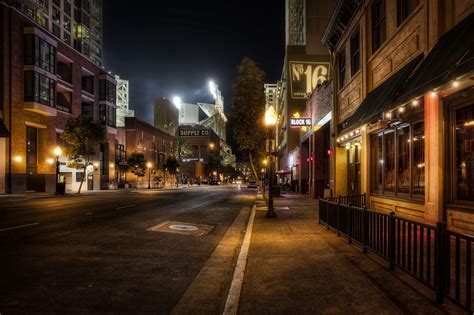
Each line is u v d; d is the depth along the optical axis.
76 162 42.03
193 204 25.27
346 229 9.98
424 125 11.59
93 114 57.69
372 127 14.93
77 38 84.19
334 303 5.01
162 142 97.81
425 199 11.01
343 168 23.30
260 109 20.53
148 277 6.89
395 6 14.32
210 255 9.06
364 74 17.52
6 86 38.53
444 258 4.82
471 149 9.38
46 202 26.39
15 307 5.13
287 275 6.51
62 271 7.11
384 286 5.70
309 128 35.16
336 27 22.36
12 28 39.28
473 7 9.42
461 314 4.50
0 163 38.09
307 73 47.50
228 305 5.02
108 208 20.91
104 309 5.14
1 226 12.83
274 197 34.53
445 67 8.57
